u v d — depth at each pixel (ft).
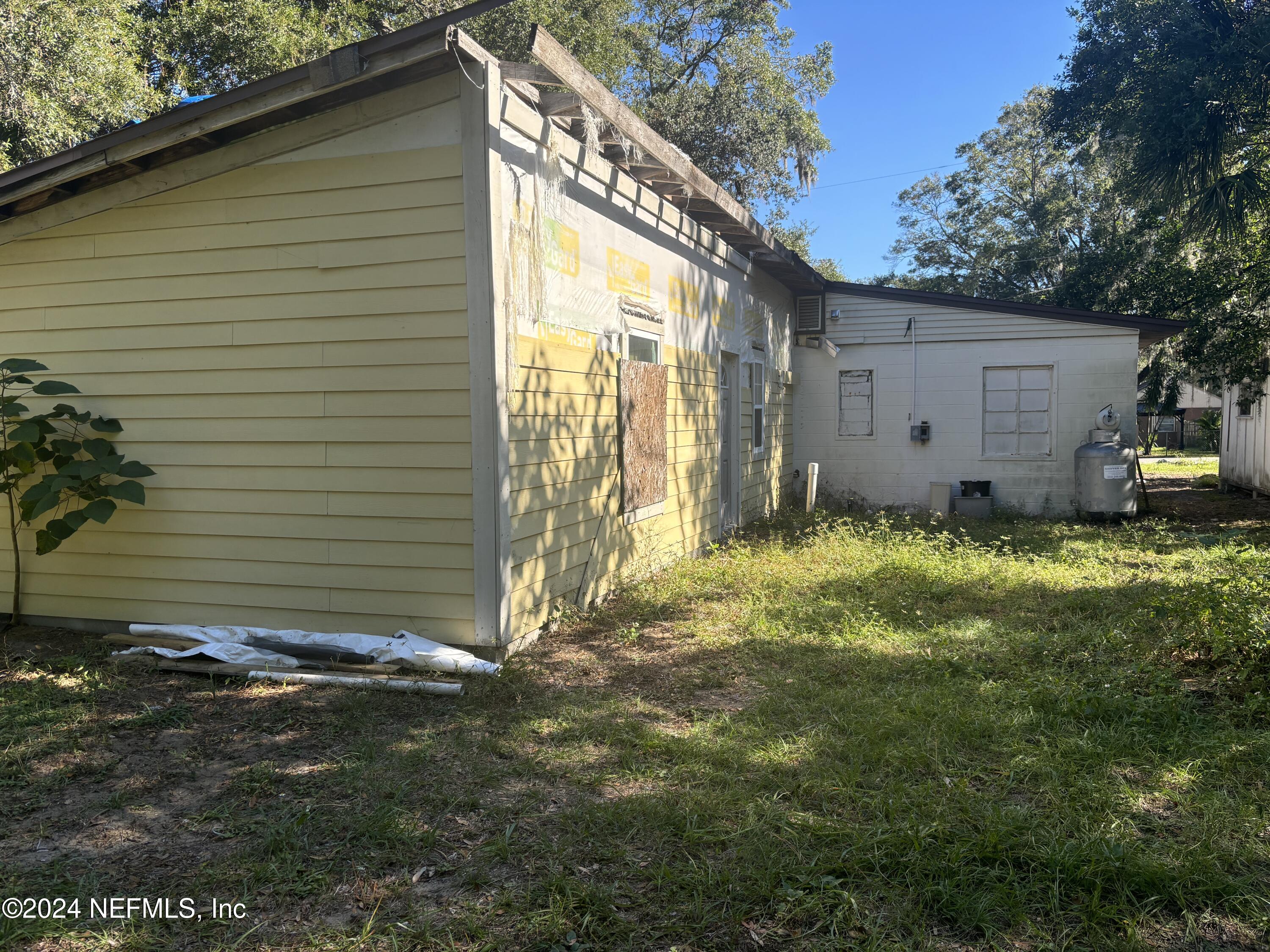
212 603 18.25
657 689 15.81
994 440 42.60
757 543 32.19
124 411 18.48
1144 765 11.94
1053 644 17.46
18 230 18.76
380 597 17.16
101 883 9.22
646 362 25.32
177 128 16.10
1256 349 46.03
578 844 9.96
